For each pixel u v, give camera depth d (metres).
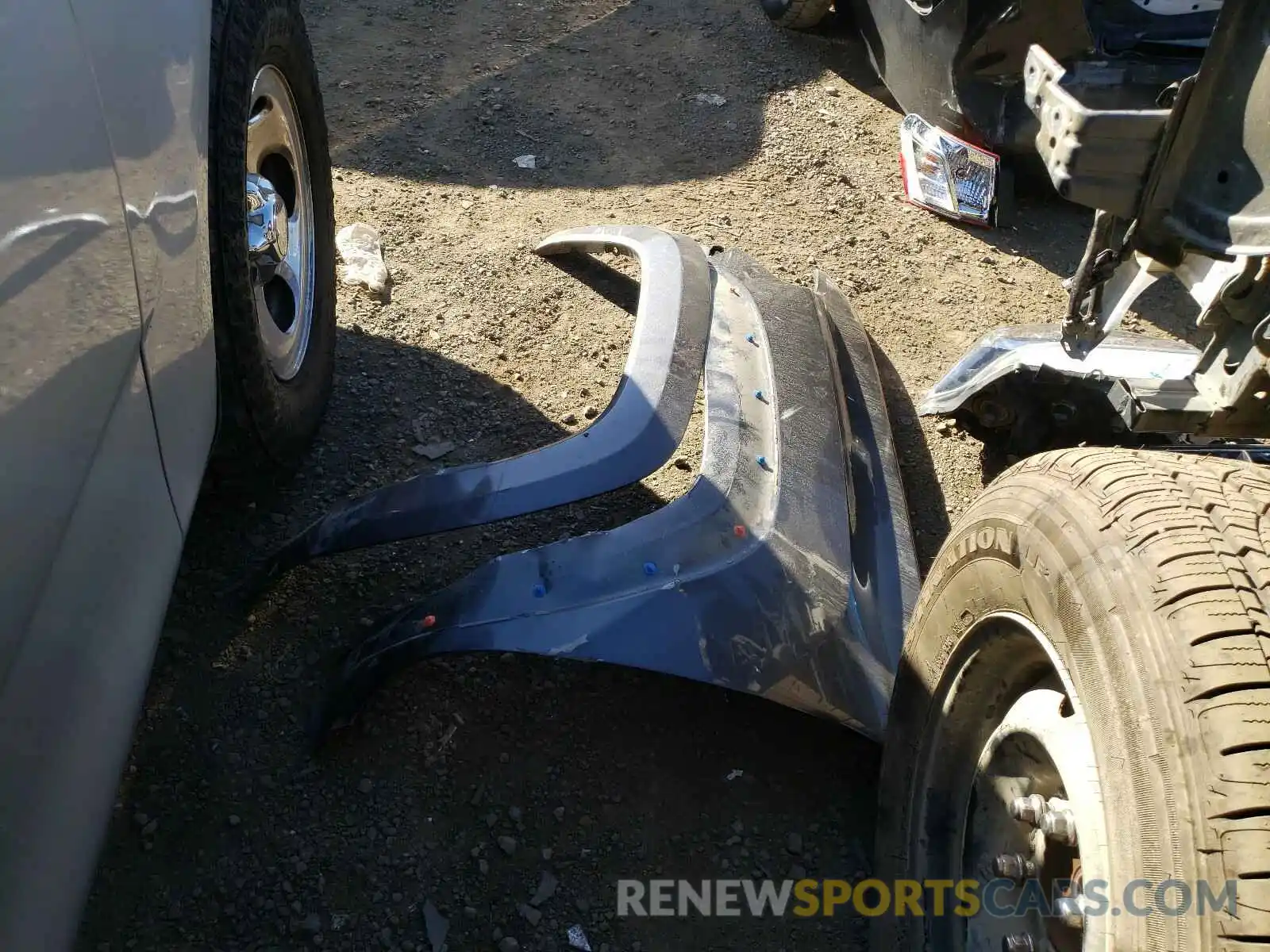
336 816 1.99
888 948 1.80
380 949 1.81
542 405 3.03
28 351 1.19
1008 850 1.58
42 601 1.22
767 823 2.07
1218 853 1.11
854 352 3.09
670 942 1.87
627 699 2.26
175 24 1.82
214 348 2.00
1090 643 1.34
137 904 1.83
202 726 2.11
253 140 2.52
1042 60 1.77
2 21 1.19
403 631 2.02
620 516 2.70
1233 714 1.14
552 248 3.54
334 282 2.94
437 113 4.45
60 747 1.27
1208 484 1.40
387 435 2.86
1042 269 4.00
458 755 2.11
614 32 5.32
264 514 2.58
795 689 2.03
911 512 2.85
